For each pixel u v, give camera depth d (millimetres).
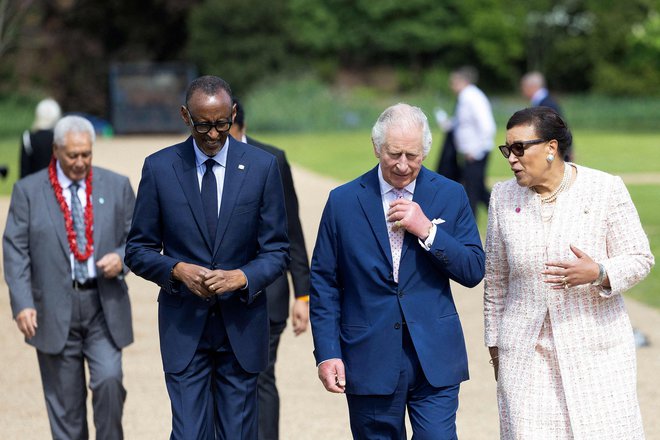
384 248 8633
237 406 9156
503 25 125125
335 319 8852
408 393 8797
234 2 109000
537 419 8469
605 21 120188
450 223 8711
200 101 8594
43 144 15023
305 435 12289
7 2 70625
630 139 72875
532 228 8508
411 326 8594
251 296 8797
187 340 8984
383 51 130875
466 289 21047
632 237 8414
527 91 28328
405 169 8344
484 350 16109
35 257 10562
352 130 90750
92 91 103312
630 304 19469
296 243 11500
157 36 112812
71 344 10594
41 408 13367
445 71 127562
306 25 125750
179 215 8961
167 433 12352
